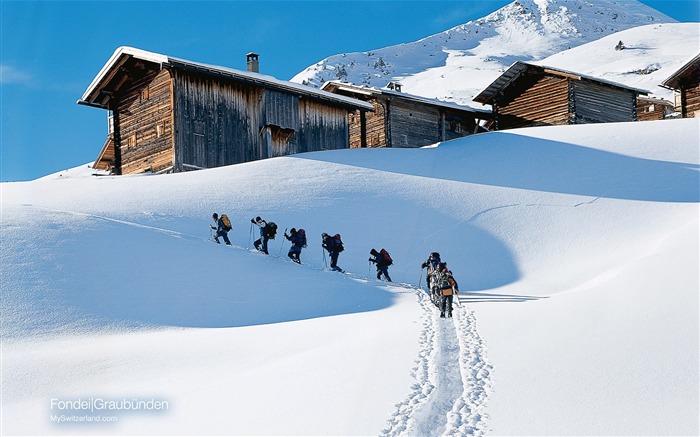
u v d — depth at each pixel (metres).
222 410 10.82
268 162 36.53
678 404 9.62
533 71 52.50
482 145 40.31
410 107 54.03
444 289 17.48
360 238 28.44
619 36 168.50
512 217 30.11
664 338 11.94
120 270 22.30
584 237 28.06
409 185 33.59
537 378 11.07
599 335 12.66
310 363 12.82
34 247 22.97
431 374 11.66
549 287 23.39
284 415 10.25
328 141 44.16
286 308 20.66
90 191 31.52
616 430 9.03
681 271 15.12
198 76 39.06
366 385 11.20
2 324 18.31
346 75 185.75
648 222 28.73
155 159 39.31
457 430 9.38
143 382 13.12
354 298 21.47
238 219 29.00
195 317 19.80
